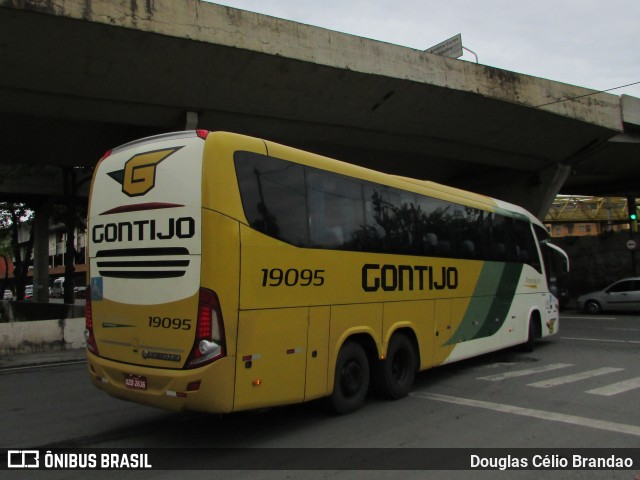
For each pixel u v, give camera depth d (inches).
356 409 257.8
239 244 199.6
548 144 817.5
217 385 189.8
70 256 861.2
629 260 1170.0
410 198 308.3
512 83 677.3
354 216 262.1
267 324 207.5
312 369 227.9
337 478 174.7
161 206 207.3
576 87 745.6
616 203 1434.5
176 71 492.7
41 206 1055.0
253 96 551.5
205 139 202.4
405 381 287.3
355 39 553.3
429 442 210.4
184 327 195.5
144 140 221.5
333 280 242.4
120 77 485.1
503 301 398.9
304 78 543.8
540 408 259.8
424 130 701.3
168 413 266.8
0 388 342.3
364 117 635.5
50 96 496.7
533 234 464.1
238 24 484.4
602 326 679.1
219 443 215.0
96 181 236.1
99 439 224.2
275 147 224.4
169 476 179.9
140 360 208.8
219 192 197.8
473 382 327.3
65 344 520.4
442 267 327.9
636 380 322.0
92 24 422.9
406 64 586.9
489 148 798.5
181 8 457.4
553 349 468.8
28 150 702.5
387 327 275.6
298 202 229.6
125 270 217.6
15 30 412.2
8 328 484.7
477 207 379.6
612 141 843.4
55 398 309.1
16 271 1173.1
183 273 198.2
